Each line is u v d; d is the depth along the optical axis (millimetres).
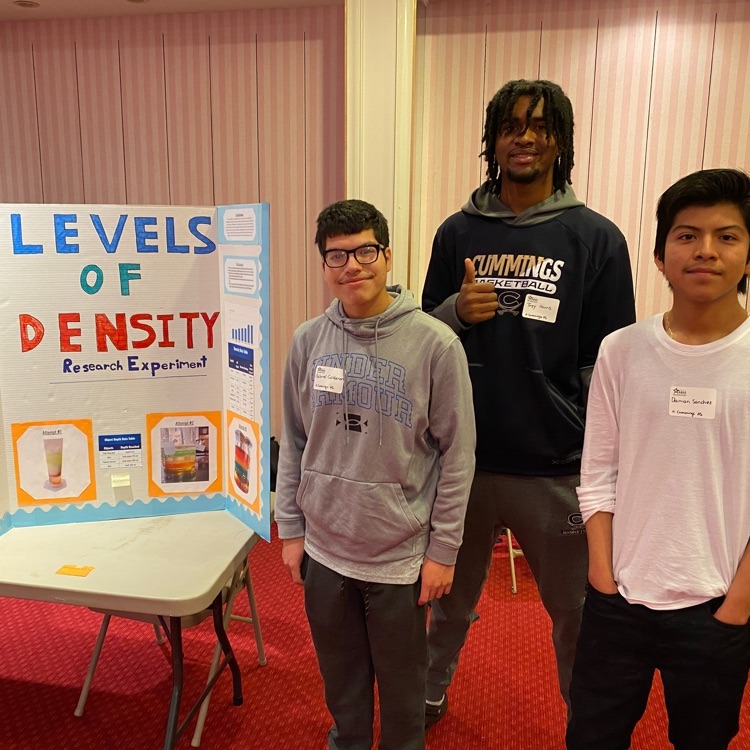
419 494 1454
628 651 1260
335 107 3361
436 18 3113
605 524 1307
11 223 1604
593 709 1324
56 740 1911
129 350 1711
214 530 1749
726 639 1160
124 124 3588
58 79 3594
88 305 1669
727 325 1163
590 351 1625
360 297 1351
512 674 2229
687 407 1161
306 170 3467
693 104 2982
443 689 1917
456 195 3283
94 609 1575
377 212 1383
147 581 1501
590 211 1599
